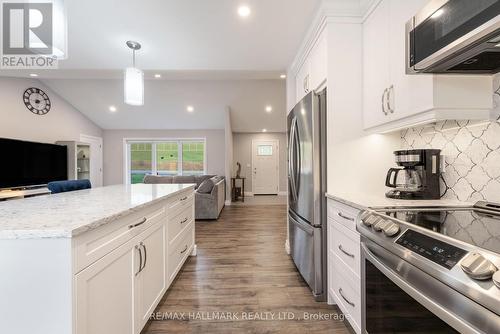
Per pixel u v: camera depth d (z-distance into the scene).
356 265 1.48
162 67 3.26
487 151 1.37
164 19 2.26
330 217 1.93
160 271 1.82
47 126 5.90
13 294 0.90
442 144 1.67
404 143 2.02
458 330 0.70
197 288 2.23
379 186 2.04
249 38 2.56
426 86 1.32
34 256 0.90
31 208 1.29
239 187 8.05
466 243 0.76
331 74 2.02
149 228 1.62
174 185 2.87
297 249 2.43
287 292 2.17
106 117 7.38
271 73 3.52
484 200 1.38
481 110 1.32
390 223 1.09
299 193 2.33
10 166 4.73
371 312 1.27
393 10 1.58
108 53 2.87
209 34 2.49
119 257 1.24
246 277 2.45
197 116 7.49
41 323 0.90
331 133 2.01
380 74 1.75
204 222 4.84
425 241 0.89
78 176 6.54
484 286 0.63
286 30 2.42
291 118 2.62
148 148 8.45
